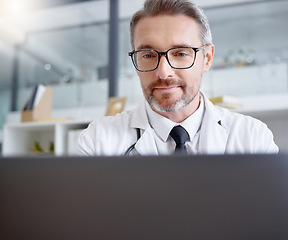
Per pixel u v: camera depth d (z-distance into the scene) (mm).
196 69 825
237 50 2367
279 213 242
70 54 2826
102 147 927
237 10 2443
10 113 2893
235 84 2295
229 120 964
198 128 906
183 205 253
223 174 251
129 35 905
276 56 2293
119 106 2043
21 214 268
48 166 271
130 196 259
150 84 824
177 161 258
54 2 2785
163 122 881
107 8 2773
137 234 255
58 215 265
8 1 2787
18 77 2947
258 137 911
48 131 2461
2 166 276
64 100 2734
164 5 788
